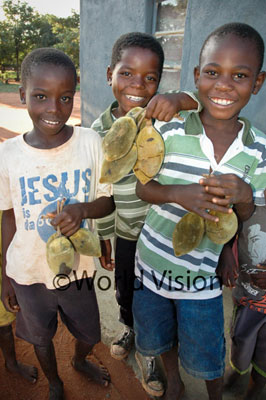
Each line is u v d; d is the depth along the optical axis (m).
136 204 2.00
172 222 1.64
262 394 2.13
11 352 2.18
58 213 1.48
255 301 1.80
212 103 1.41
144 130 1.22
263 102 3.19
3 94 21.30
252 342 1.82
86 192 1.71
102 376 2.21
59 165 1.62
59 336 2.58
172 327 1.83
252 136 1.54
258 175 1.55
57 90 1.49
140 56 1.85
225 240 1.31
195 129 1.50
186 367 1.74
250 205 1.58
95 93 6.05
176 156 1.53
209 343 1.67
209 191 1.24
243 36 1.31
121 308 2.36
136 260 1.89
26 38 35.53
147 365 2.19
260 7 3.05
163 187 1.44
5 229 1.77
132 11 4.74
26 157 1.60
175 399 1.88
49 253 1.38
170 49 4.49
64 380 2.24
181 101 1.42
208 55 1.37
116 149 1.18
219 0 3.34
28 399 2.12
